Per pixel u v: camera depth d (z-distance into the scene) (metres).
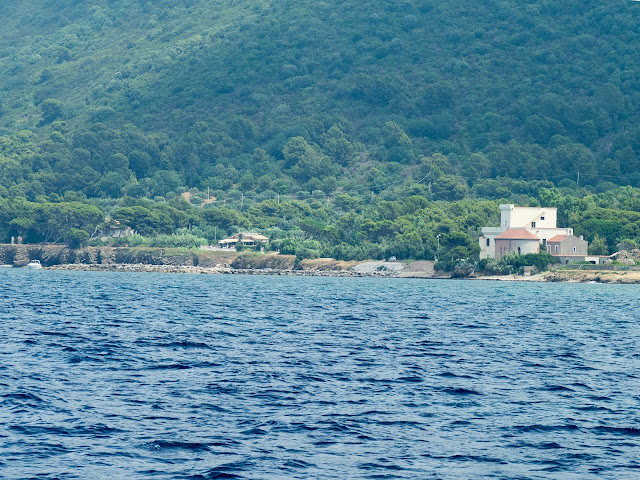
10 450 98.31
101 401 125.00
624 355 191.38
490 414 121.00
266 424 112.38
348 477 90.69
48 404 121.88
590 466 95.69
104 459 95.69
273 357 176.12
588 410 124.56
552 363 175.50
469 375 156.12
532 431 111.12
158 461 95.25
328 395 132.75
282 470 92.50
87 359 167.50
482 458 98.25
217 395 131.25
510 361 177.62
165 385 139.25
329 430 109.69
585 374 159.88
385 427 112.00
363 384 143.50
